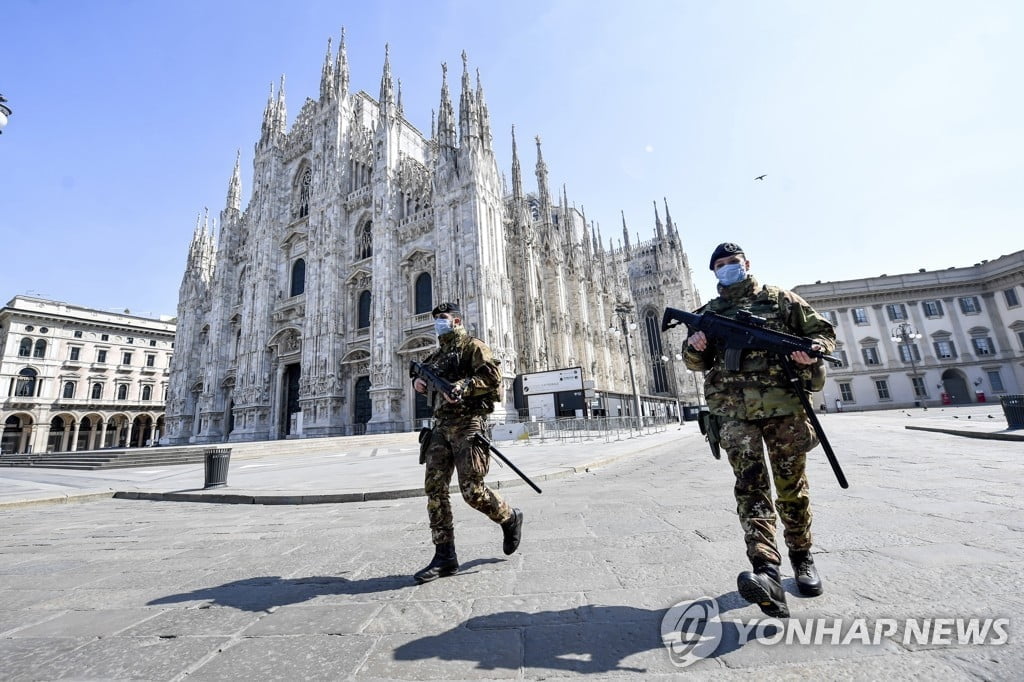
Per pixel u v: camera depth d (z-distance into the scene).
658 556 3.79
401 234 39.12
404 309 37.25
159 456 22.41
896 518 4.51
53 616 3.10
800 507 2.92
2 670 2.30
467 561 4.04
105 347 66.88
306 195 48.88
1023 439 11.68
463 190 35.06
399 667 2.21
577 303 52.31
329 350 38.66
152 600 3.38
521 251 43.16
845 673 1.95
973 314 51.66
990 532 3.82
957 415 27.52
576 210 69.25
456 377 4.06
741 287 3.58
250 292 47.09
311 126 49.25
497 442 25.00
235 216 54.06
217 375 49.16
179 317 56.81
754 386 3.06
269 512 7.69
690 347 3.48
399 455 20.27
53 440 61.72
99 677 2.22
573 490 8.14
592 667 2.11
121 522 7.38
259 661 2.34
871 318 53.66
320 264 42.00
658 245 70.56
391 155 40.50
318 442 26.12
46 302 62.41
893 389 51.53
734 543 4.04
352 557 4.41
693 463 11.46
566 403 30.66
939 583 2.80
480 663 2.21
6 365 57.78
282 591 3.47
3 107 10.39
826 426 25.44
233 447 24.52
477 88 38.78
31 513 8.83
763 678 1.95
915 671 1.93
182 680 2.16
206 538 5.74
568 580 3.34
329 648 2.46
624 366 60.81
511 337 34.75
